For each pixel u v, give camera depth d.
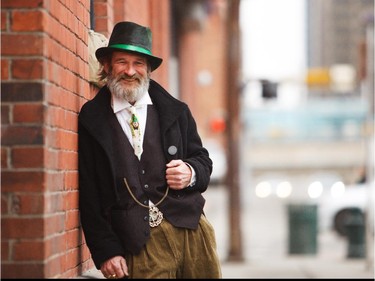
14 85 7.36
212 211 46.72
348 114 89.38
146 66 8.44
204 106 73.50
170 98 8.54
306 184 59.75
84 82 9.42
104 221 8.23
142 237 8.20
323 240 33.84
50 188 7.49
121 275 8.11
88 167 8.31
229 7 30.70
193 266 8.37
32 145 7.32
